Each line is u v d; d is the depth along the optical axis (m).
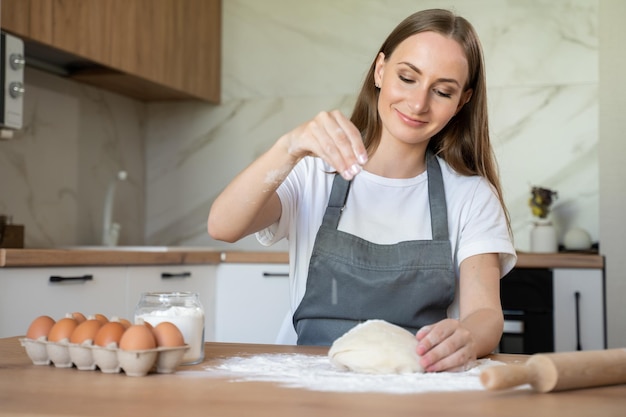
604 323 3.19
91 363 1.10
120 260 2.76
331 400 0.89
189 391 0.94
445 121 1.49
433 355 1.12
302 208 1.64
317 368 1.16
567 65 3.67
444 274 1.53
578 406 0.87
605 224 3.24
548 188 3.68
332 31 3.95
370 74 1.66
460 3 3.78
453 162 1.66
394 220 1.60
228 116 4.07
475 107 1.64
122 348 1.04
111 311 2.76
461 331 1.18
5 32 2.58
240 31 4.07
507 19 3.73
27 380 1.02
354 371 1.13
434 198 1.60
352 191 1.62
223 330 3.36
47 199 3.37
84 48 2.96
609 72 3.33
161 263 3.00
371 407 0.85
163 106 4.15
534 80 3.70
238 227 1.42
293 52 4.00
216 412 0.82
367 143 1.66
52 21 2.78
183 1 3.69
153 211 4.15
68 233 3.51
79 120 3.60
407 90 1.46
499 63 3.73
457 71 1.45
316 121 1.26
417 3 3.84
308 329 1.54
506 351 3.23
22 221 3.22
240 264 3.34
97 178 3.73
